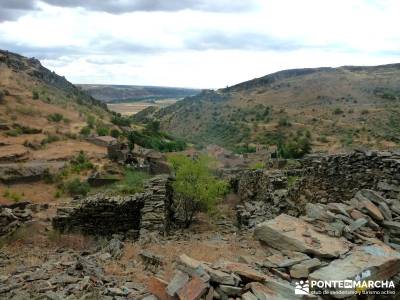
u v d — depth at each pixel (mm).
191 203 19234
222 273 7887
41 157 69000
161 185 18516
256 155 88125
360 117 168000
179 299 7309
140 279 9242
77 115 127812
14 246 14500
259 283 7742
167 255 11039
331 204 12227
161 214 15914
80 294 8344
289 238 9688
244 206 20531
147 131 134250
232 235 14062
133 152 73750
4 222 16297
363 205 11961
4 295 8500
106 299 8000
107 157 70750
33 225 16844
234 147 134875
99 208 17297
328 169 15688
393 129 139500
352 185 15016
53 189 51344
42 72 191500
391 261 8594
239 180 26828
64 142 86250
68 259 11750
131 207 17406
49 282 9078
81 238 15711
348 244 9656
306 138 133500
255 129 168500
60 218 16953
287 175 20000
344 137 132875
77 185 49312
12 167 55188
